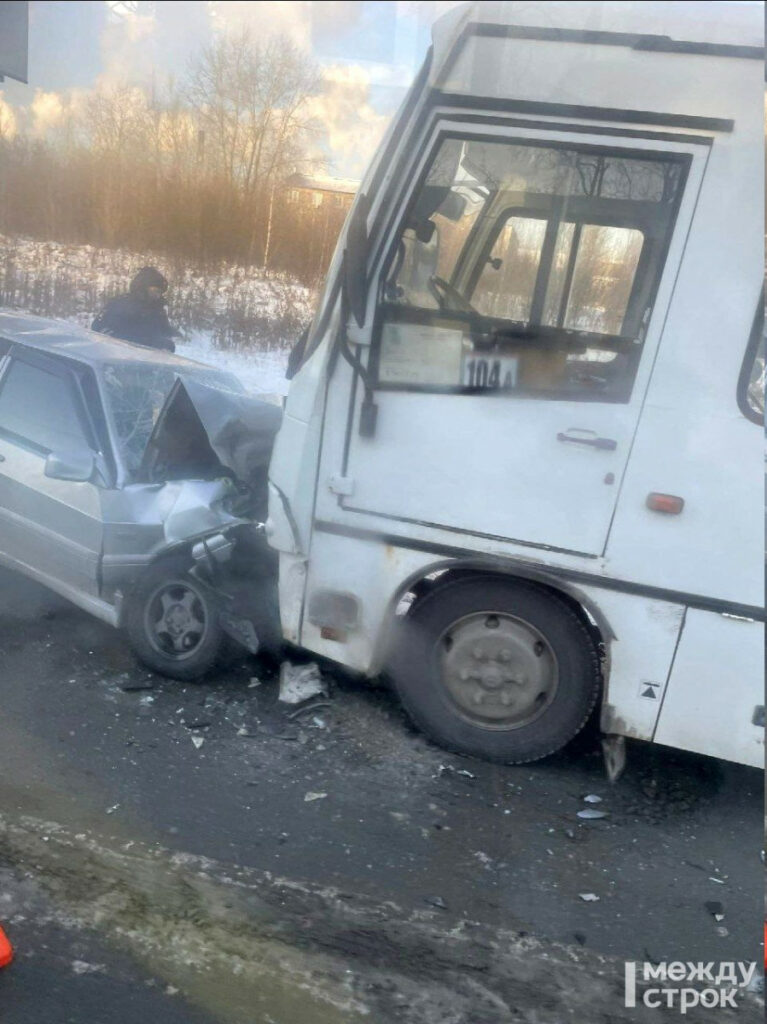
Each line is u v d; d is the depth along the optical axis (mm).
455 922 2879
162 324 5551
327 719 4012
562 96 3328
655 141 3262
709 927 2988
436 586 3707
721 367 3254
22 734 3646
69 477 4289
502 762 3812
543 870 3195
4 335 5039
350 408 3609
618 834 3455
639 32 3246
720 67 3213
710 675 3396
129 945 2619
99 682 4129
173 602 4168
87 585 4355
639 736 3523
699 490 3311
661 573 3377
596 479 3393
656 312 3295
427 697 3816
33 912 2697
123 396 4703
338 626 3770
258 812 3332
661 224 3279
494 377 3451
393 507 3615
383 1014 2488
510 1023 2508
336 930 2779
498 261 3422
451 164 3430
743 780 3908
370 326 3535
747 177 3209
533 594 3607
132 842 3072
